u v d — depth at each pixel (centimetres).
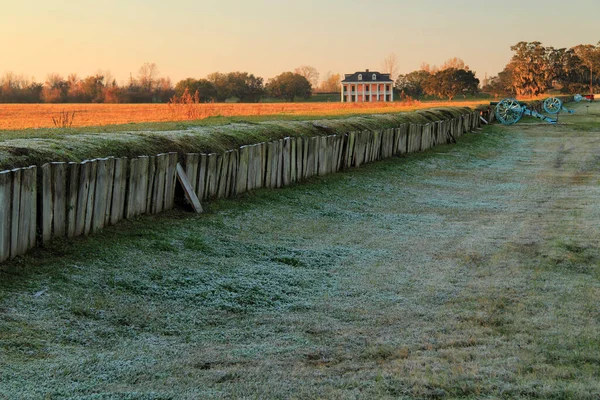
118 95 10675
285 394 556
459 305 841
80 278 858
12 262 851
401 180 2106
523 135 3984
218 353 668
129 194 1128
